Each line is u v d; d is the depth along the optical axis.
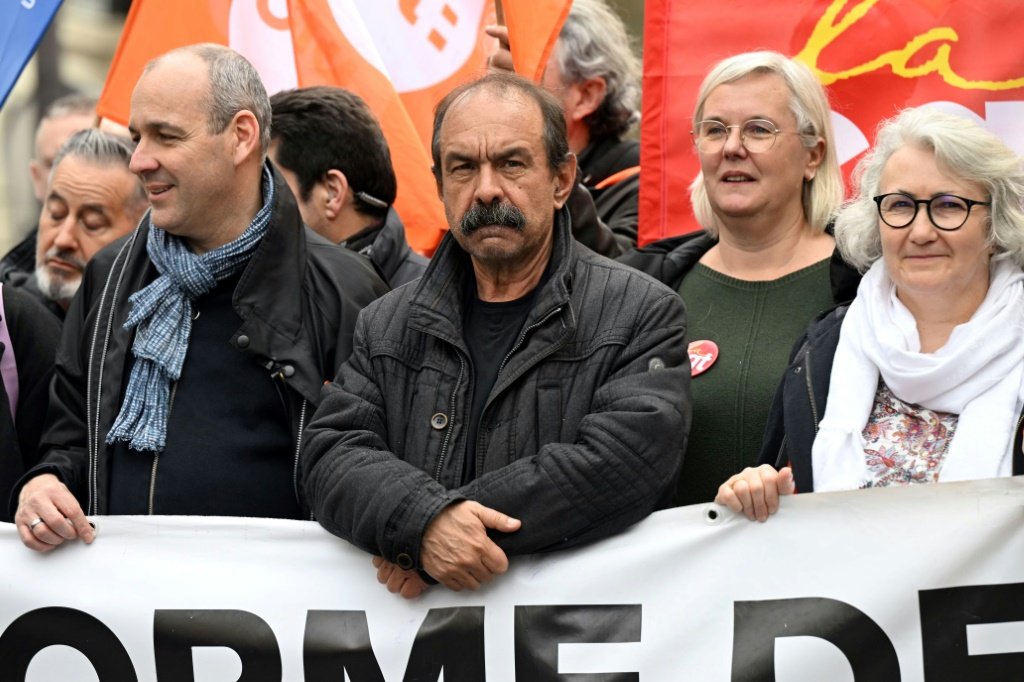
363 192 10.28
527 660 7.62
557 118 7.87
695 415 8.49
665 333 7.58
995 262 7.66
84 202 11.20
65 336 8.73
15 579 8.16
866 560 7.41
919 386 7.50
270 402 8.34
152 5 10.91
